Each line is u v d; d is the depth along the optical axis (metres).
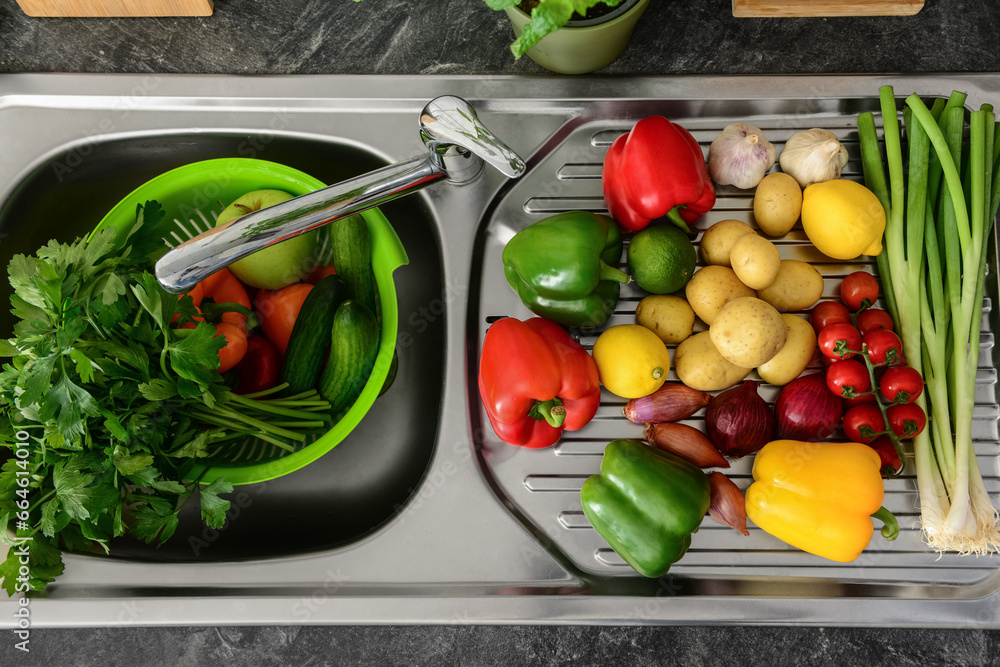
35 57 0.75
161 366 0.59
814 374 0.67
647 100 0.72
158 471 0.58
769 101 0.71
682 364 0.66
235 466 0.72
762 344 0.60
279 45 0.76
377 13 0.76
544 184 0.73
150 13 0.75
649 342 0.64
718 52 0.74
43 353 0.55
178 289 0.58
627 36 0.68
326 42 0.76
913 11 0.72
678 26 0.74
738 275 0.64
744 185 0.69
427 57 0.75
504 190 0.73
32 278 0.57
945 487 0.65
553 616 0.64
